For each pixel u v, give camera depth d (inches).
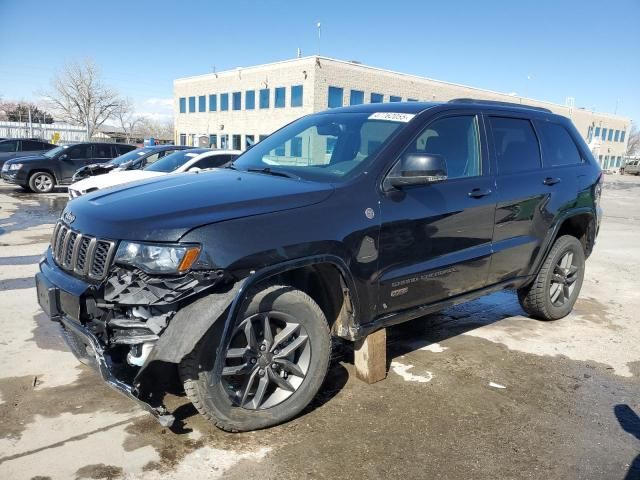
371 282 129.3
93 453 110.9
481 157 159.9
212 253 103.5
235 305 105.4
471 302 231.8
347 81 1582.2
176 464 108.2
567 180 187.3
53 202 575.5
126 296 103.0
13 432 117.8
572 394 145.5
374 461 111.3
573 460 114.3
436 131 149.0
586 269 306.8
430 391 143.6
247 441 116.9
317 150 155.9
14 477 102.3
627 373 161.3
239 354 111.3
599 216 206.8
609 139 2812.5
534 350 176.7
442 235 143.7
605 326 204.7
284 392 121.1
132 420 124.2
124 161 486.3
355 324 129.3
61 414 126.0
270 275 110.3
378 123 149.1
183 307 103.3
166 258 101.9
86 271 109.7
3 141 799.1
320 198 122.1
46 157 677.9
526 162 176.2
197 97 2050.9
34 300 211.6
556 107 2379.4
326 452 113.8
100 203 119.4
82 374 147.6
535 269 184.7
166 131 3368.6
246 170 152.6
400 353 170.4
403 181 130.3
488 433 123.6
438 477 106.9
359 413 130.4
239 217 109.6
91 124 2539.4
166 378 128.0
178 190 122.2
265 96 1711.4
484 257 157.5
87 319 109.3
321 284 129.6
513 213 165.8
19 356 158.2
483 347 177.6
